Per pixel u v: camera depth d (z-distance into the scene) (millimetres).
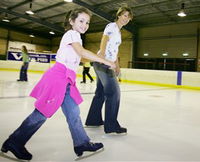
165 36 14570
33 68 15055
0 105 3348
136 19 14820
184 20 13320
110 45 2070
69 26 1512
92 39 18953
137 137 2143
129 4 11875
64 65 1409
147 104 4320
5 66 14398
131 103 4336
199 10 11867
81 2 11406
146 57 15617
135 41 15805
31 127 1392
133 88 7969
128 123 2695
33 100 3928
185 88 9117
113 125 2131
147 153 1724
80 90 6180
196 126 2703
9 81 7469
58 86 1370
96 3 12195
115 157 1603
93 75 12398
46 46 22641
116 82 2098
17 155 1400
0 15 16953
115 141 1987
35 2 13141
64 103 1440
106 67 2041
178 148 1878
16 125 2305
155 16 13828
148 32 15508
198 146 1954
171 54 14336
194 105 4508
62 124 2451
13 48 20125
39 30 21094
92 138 2041
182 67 13867
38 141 1868
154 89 8016
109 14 12898
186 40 13602
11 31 19938
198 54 13078
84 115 2998
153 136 2203
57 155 1582
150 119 2986
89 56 1423
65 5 12984
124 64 16812
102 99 2420
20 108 3199
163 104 4441
